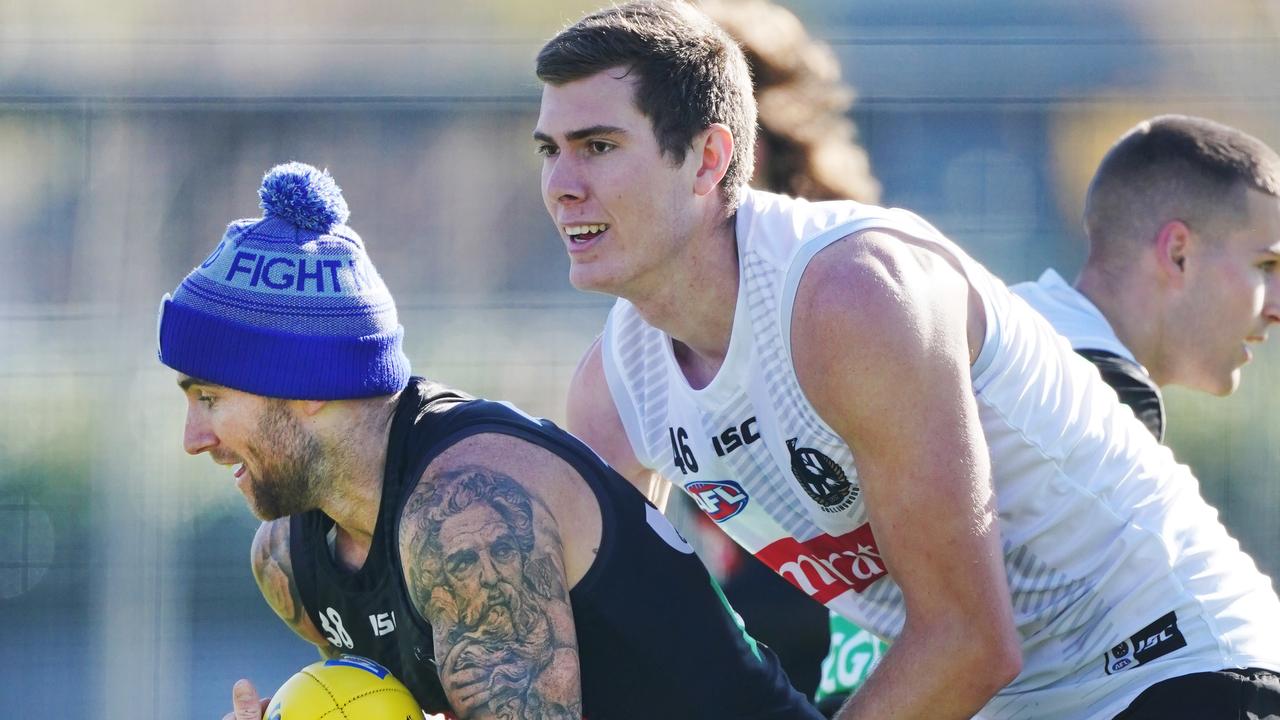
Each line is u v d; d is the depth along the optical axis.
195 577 15.20
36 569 14.95
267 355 7.86
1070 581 8.73
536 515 7.57
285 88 14.98
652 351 9.30
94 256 14.88
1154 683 8.58
